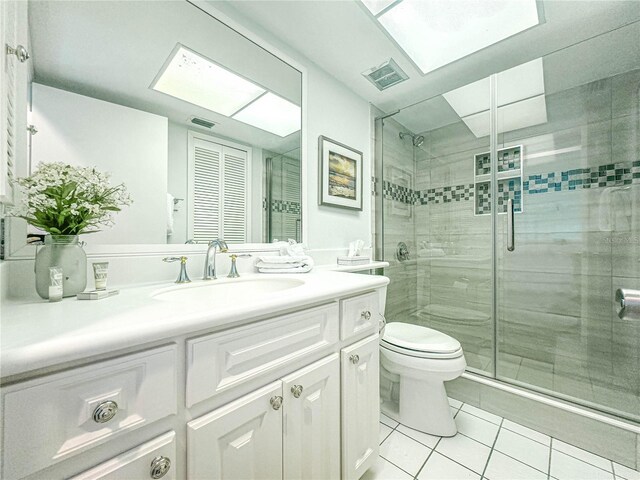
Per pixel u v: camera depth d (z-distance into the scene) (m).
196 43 1.11
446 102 1.82
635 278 1.45
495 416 1.46
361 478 1.07
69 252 0.70
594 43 1.35
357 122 1.89
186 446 0.52
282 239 1.41
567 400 1.34
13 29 0.60
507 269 1.76
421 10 1.25
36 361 0.35
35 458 0.36
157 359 0.48
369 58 1.54
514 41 1.40
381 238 2.00
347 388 0.89
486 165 1.84
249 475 0.62
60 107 0.80
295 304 0.69
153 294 0.78
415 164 2.21
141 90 0.97
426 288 2.13
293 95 1.46
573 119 1.60
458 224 1.97
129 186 0.92
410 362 1.31
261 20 1.29
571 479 1.07
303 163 1.50
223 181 1.19
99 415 0.41
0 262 0.64
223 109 1.20
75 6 0.84
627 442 1.14
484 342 1.79
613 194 1.51
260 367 0.64
